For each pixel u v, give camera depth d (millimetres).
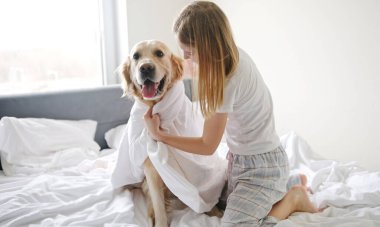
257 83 1277
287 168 1381
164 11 2900
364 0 1911
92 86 2582
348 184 1562
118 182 1547
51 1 2516
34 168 1829
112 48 2859
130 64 1605
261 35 2527
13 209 1328
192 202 1312
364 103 1999
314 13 2164
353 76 2027
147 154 1429
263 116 1319
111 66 2885
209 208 1371
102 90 2404
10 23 2340
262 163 1303
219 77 1156
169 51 1593
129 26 2691
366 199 1361
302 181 1509
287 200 1293
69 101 2242
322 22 2131
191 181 1457
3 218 1286
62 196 1498
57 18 2564
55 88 2633
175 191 1342
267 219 1201
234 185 1369
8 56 2361
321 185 1579
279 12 2371
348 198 1401
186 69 1627
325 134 2236
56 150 2018
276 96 2512
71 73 2713
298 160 1850
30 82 2494
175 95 1499
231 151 1404
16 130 1884
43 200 1455
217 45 1146
